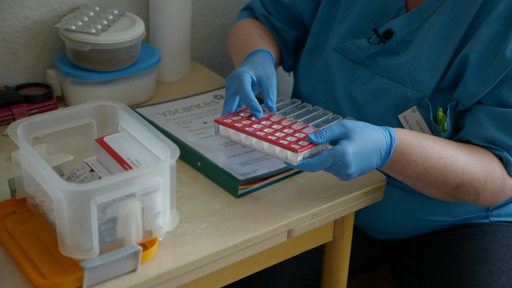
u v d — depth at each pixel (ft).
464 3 3.50
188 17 4.28
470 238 3.80
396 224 3.95
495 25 3.40
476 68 3.43
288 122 3.16
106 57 3.76
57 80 4.01
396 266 4.19
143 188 2.54
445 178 3.35
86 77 3.78
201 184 3.18
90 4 4.13
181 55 4.35
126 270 2.54
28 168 2.68
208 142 3.43
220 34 4.94
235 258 2.84
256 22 4.40
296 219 2.98
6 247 2.67
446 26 3.56
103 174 2.71
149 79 4.04
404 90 3.69
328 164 2.98
